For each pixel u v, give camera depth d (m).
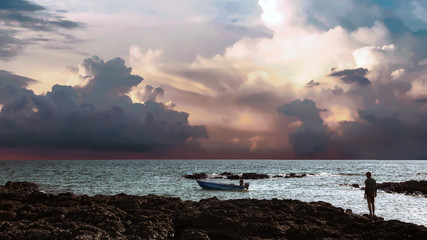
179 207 17.89
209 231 12.74
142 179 73.69
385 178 84.19
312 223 14.36
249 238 11.98
